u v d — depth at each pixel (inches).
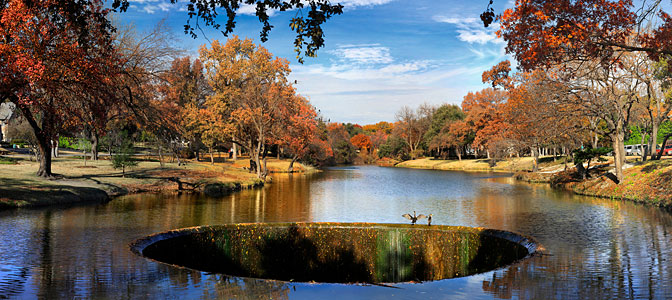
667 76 1229.7
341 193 1476.4
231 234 613.3
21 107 948.6
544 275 422.3
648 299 355.3
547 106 1291.8
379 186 1808.6
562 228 753.6
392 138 4830.2
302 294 363.9
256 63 2102.6
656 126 1573.6
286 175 2512.3
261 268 626.8
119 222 754.8
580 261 486.9
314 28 363.9
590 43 635.5
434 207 1107.9
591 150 1675.7
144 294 355.9
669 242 615.8
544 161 2967.5
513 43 655.8
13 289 363.6
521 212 994.1
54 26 708.0
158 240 546.3
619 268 456.1
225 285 381.7
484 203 1189.7
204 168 1957.4
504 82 1785.2
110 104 922.1
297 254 632.4
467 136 3875.5
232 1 365.4
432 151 4773.6
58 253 499.5
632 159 1980.8
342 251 635.5
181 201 1121.4
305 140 2546.8
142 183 1360.7
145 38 1243.2
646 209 998.4
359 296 356.2
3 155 1835.6
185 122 2128.4
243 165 2726.4
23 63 693.3
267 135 2126.0
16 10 679.1
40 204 928.3
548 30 613.0
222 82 2452.0
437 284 394.6
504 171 3053.6
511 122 1993.1
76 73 750.5
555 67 1226.6
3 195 906.1
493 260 571.2
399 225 625.3
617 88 1346.0
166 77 1300.4
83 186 1147.3
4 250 513.3
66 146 2652.6
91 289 366.9
